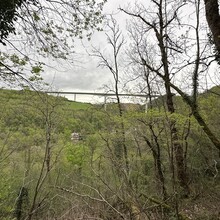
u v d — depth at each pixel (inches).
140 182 400.5
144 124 397.7
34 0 283.7
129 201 328.2
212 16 371.2
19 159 418.3
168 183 414.6
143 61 504.4
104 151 402.3
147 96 516.4
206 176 481.4
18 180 431.8
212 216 351.3
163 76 482.3
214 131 507.8
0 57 282.0
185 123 385.1
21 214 422.0
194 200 408.8
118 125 415.5
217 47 373.1
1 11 288.2
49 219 406.9
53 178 476.7
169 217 334.3
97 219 351.3
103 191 385.1
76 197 415.2
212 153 491.2
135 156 394.9
